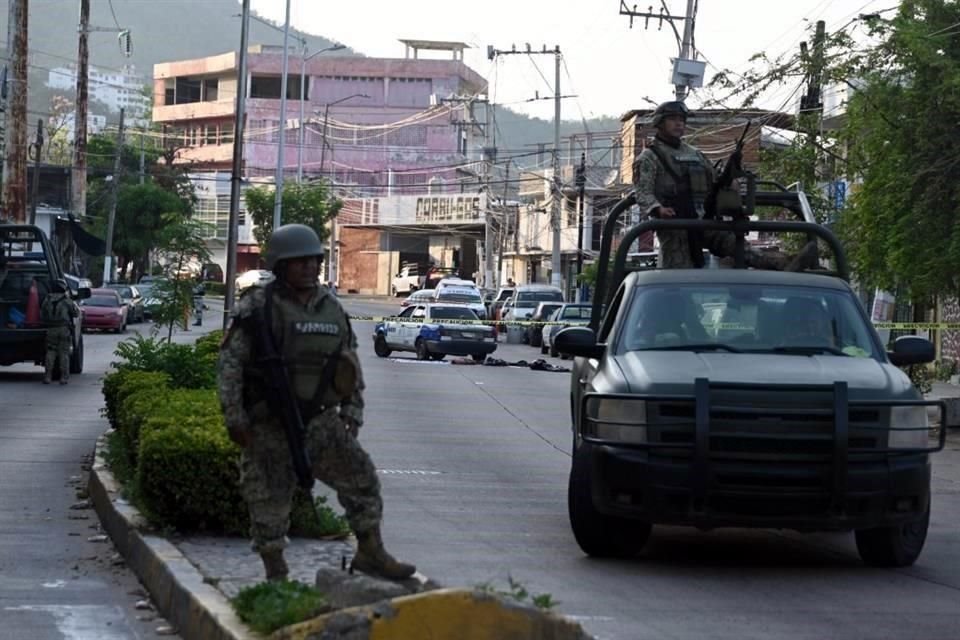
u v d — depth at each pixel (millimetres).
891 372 13070
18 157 44281
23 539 14070
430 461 21594
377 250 132000
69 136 175875
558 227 84438
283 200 105812
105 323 64875
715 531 15500
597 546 13289
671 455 12312
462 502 17203
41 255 34969
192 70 148375
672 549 14180
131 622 10688
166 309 28844
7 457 20188
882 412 12398
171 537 12797
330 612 7992
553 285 83375
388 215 126812
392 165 139250
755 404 12242
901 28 28094
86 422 25375
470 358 57750
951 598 11789
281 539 9867
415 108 142000
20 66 44312
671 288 14352
